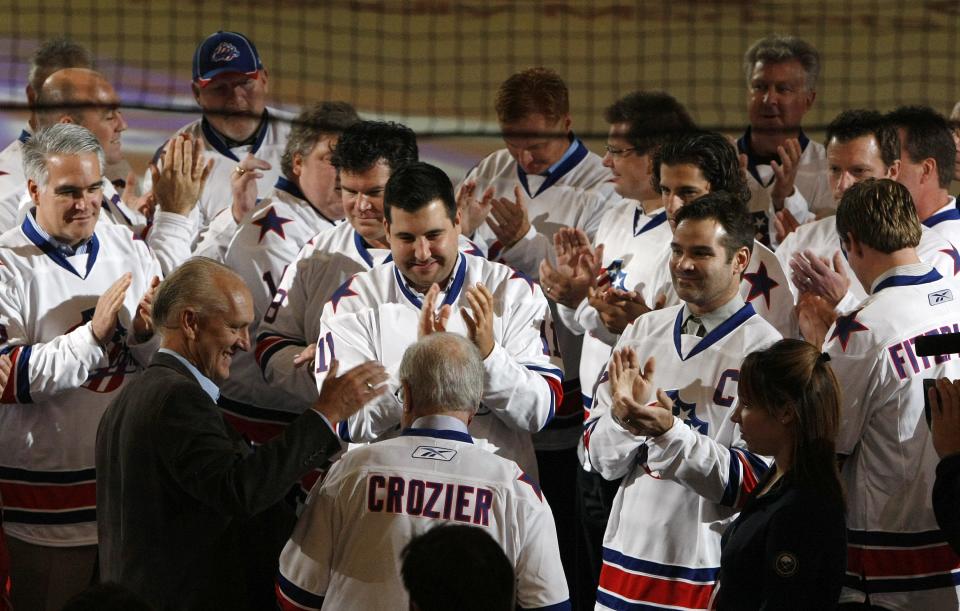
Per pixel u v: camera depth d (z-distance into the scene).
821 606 8.41
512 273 11.84
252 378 13.64
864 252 10.78
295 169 13.91
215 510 9.27
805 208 15.18
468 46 32.50
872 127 12.68
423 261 11.20
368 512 8.77
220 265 9.81
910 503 10.45
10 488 12.23
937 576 10.50
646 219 13.62
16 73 26.86
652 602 10.53
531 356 11.52
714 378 10.67
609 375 10.53
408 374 9.05
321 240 12.97
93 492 12.38
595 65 31.25
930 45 31.81
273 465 8.95
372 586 8.70
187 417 9.09
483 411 11.35
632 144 13.95
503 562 6.88
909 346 10.37
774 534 8.51
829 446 8.77
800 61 16.03
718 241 10.55
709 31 33.47
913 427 10.41
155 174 13.98
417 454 8.85
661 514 10.52
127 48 30.14
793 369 8.79
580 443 12.97
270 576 9.66
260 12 33.97
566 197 15.93
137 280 12.72
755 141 16.22
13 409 12.09
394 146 12.47
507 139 15.94
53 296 12.20
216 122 16.41
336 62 30.70
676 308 11.20
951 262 12.09
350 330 11.41
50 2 33.19
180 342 9.62
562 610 8.87
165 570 9.16
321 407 9.30
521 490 8.86
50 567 12.38
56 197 11.95
